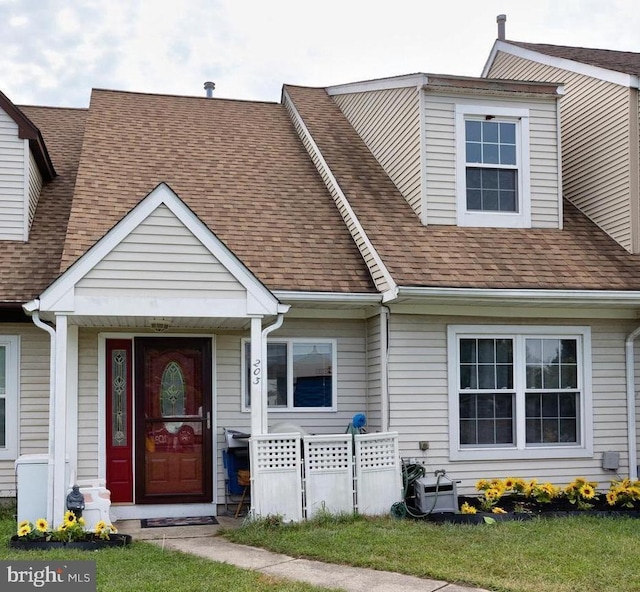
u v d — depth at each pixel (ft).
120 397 32.04
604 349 35.17
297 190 39.47
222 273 27.66
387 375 32.50
